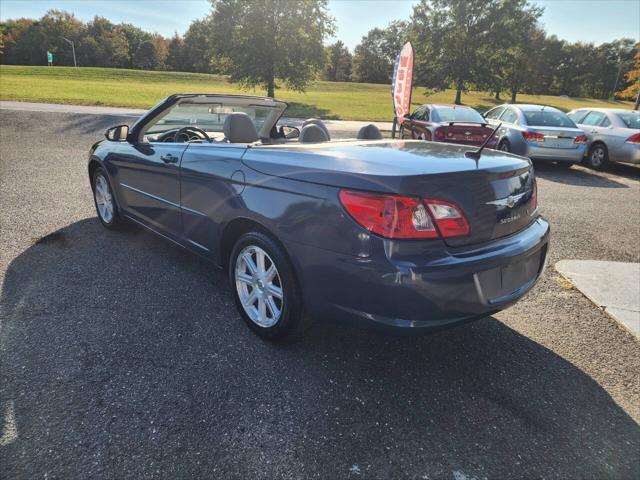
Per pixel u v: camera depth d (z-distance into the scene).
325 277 2.22
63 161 8.36
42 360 2.41
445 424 2.10
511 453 1.93
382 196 1.99
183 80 56.12
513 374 2.52
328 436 1.98
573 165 10.95
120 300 3.13
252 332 2.80
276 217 2.40
